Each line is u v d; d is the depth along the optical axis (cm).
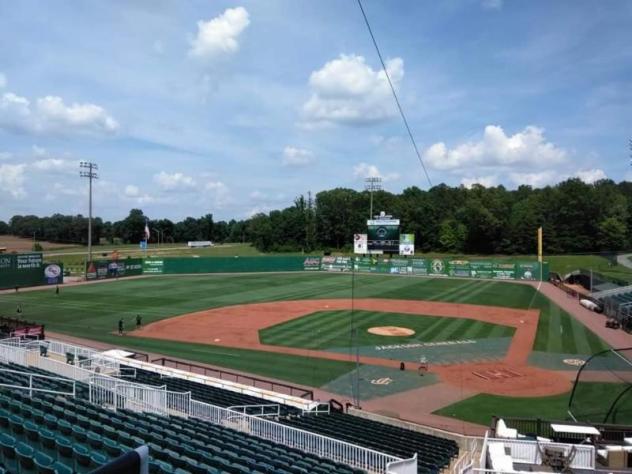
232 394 2409
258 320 4747
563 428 1667
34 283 7181
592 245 12388
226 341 3934
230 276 8612
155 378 2559
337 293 6494
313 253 13875
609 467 1417
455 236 13188
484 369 3170
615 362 3259
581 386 2764
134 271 8650
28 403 1571
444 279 8150
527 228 12594
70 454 1100
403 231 13662
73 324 4506
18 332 3509
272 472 1194
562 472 1360
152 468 1026
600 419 2178
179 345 3803
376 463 1522
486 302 5784
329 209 14588
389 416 2350
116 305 5538
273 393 2528
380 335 4122
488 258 11938
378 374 3084
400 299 5997
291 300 5928
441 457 1670
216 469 1125
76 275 8388
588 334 4166
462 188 16288
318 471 1313
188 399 2053
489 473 1296
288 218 14762
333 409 2416
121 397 1934
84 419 1389
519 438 1595
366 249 8950
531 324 4566
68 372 2297
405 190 17700
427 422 2325
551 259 11162
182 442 1365
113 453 1138
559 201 12581
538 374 3059
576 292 6219
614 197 13625
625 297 5072
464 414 2431
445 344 3822
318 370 3175
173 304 5616
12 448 1043
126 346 3744
